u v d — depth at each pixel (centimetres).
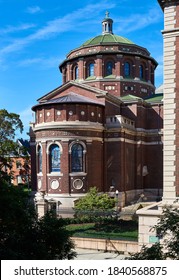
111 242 2533
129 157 4650
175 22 2175
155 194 4966
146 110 5144
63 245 1334
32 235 1272
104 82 5272
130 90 5331
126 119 4575
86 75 5412
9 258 1091
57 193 3975
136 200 4684
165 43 2200
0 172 1287
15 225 1231
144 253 1079
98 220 3170
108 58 5328
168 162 2158
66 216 3659
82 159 4072
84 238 2630
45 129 4103
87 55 5331
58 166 4041
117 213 3225
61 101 4075
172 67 2177
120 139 4353
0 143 5847
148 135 5078
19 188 1323
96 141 4234
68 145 4012
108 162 4388
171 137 2158
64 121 4031
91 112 4194
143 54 5553
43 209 3073
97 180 4225
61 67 6000
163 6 2220
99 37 5750
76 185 3981
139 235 2208
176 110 2155
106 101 4506
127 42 5556
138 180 4856
